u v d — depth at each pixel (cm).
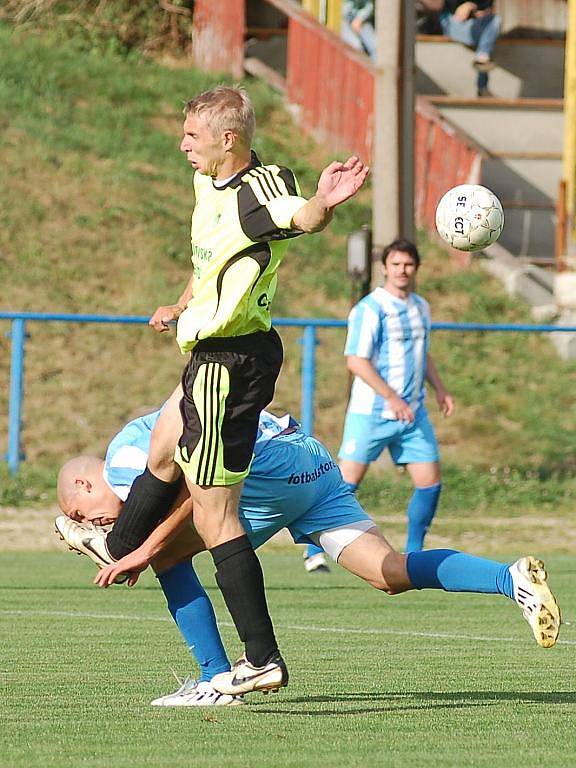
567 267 7012
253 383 1683
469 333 6619
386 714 1716
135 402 5925
